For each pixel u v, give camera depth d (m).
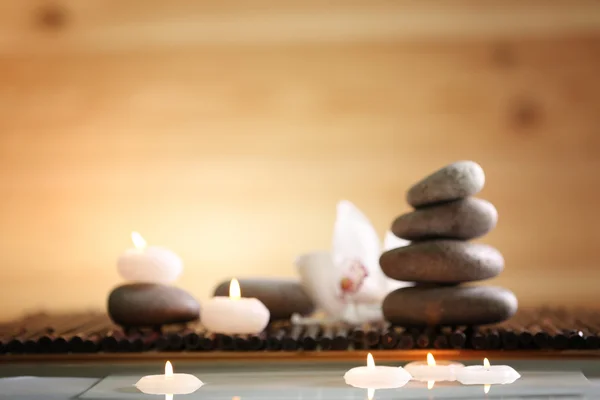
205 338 0.83
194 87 1.34
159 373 0.80
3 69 1.35
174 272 0.90
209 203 1.33
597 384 0.74
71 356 0.82
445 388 0.73
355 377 0.74
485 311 0.82
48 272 1.33
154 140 1.34
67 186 1.33
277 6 1.33
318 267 0.94
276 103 1.33
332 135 1.33
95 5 1.34
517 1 1.32
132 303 0.87
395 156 1.32
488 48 1.33
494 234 1.32
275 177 1.33
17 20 1.35
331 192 1.32
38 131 1.34
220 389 0.74
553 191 1.32
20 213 1.33
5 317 1.32
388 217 1.32
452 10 1.32
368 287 0.93
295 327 0.90
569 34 1.32
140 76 1.34
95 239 1.33
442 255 0.83
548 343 0.81
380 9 1.33
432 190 0.84
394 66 1.33
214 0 1.34
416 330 0.84
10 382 0.77
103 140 1.34
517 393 0.72
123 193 1.33
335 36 1.33
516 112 1.33
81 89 1.34
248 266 1.32
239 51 1.34
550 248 1.32
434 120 1.33
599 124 1.32
